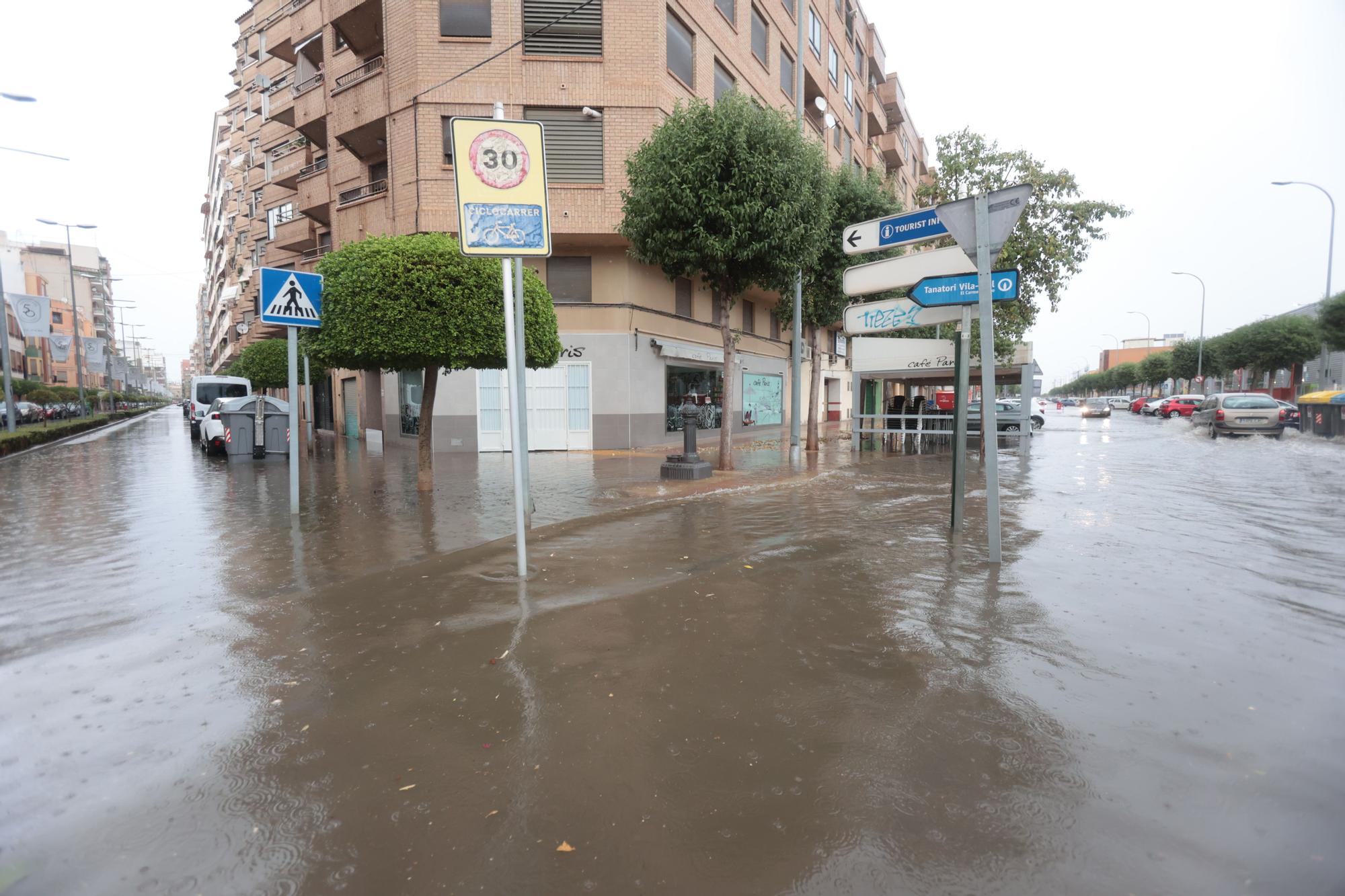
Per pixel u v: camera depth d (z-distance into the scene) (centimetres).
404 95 1619
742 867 204
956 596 463
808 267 1405
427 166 1592
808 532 683
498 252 510
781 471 1224
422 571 546
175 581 523
